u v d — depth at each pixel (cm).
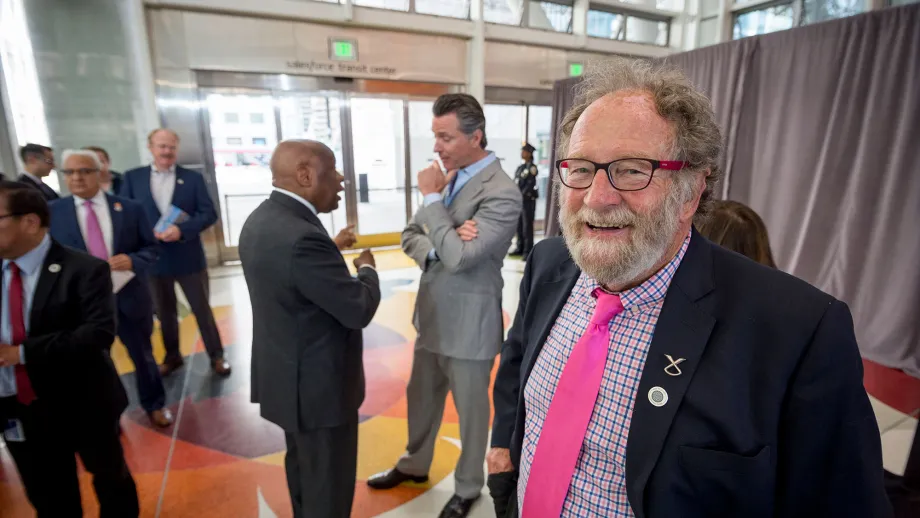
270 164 128
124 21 449
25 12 411
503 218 145
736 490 61
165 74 478
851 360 60
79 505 143
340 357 131
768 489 61
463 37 607
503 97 656
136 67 458
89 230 210
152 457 207
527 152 575
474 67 612
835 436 59
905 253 292
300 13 511
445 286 155
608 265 66
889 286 300
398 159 628
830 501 60
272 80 527
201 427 231
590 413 73
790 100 341
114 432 142
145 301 228
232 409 248
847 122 308
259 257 123
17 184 122
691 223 74
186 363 301
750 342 64
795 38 334
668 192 64
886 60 287
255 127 545
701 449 62
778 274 67
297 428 127
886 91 288
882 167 296
